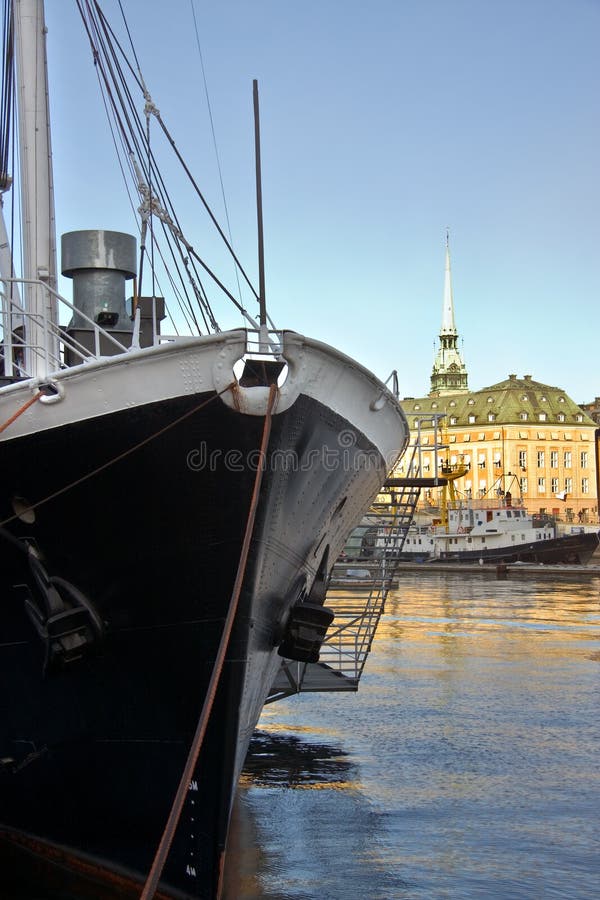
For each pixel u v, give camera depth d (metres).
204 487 8.25
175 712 8.91
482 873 10.16
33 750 9.76
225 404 7.89
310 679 15.88
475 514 82.62
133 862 9.23
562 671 23.59
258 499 8.23
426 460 131.25
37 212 10.35
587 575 69.12
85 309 11.96
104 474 8.42
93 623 8.88
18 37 10.43
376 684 21.80
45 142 10.43
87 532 8.70
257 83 9.00
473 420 127.88
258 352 8.00
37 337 10.23
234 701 8.70
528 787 13.36
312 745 15.95
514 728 17.12
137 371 8.09
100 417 8.21
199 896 8.74
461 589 55.22
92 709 9.29
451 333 154.38
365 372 8.61
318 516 9.17
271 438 8.09
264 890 9.71
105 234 12.03
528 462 124.81
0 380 9.77
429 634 31.47
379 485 10.83
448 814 12.20
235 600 7.89
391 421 9.55
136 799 9.21
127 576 8.77
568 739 16.25
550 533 79.75
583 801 12.73
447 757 15.09
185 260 12.78
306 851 10.86
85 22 12.69
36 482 8.62
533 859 10.59
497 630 32.81
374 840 11.23
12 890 9.55
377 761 14.90
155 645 8.87
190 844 8.79
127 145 12.87
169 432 8.12
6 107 15.30
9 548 9.05
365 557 16.39
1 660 9.66
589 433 127.38
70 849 9.71
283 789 13.39
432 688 21.27
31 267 10.34
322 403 8.36
